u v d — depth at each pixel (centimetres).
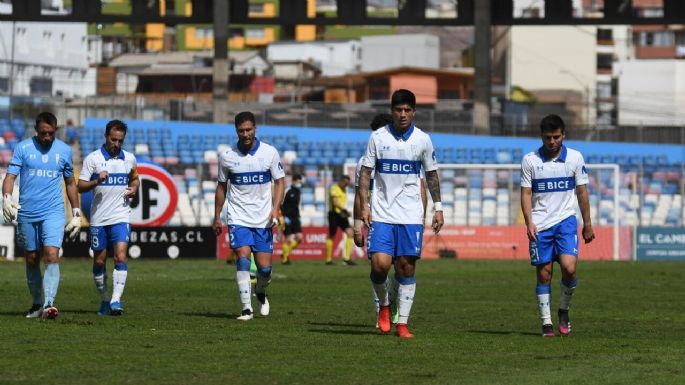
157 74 19112
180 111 11412
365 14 9825
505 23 10131
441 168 8325
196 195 8988
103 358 2267
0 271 5628
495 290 4569
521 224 8125
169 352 2375
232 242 3156
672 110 18025
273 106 11194
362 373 2098
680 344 2631
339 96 19100
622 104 18250
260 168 3133
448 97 19188
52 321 2994
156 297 4016
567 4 9862
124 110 11725
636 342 2669
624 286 4909
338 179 9044
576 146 10775
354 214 2723
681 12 9644
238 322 3062
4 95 11462
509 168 7925
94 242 3288
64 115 10856
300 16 9912
